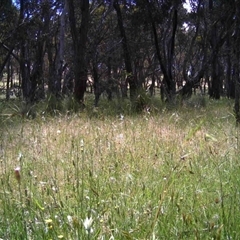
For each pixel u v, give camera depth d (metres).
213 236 2.19
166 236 2.30
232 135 5.75
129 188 3.15
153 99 11.94
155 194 3.00
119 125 6.83
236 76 9.66
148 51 29.31
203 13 21.95
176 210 2.61
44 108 10.49
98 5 22.66
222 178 3.57
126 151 4.57
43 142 5.38
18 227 2.34
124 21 23.28
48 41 24.91
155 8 18.06
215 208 2.71
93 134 5.62
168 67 18.73
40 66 23.06
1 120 8.37
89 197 2.78
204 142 4.99
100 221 2.26
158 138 5.43
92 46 20.38
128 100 11.46
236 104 8.07
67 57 24.38
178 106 11.33
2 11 18.16
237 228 2.38
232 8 16.56
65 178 3.52
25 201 2.67
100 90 17.78
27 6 19.91
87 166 3.88
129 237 2.09
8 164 4.06
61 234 2.17
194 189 3.14
